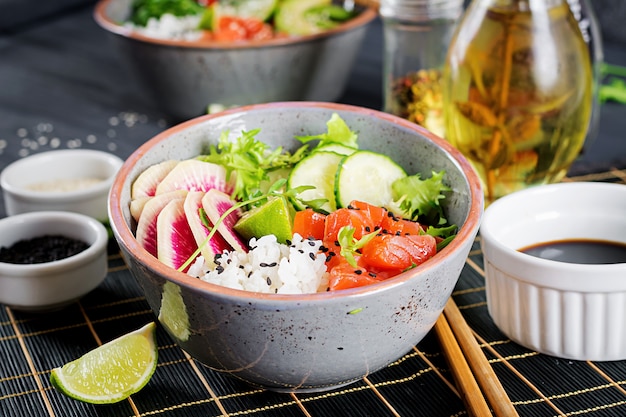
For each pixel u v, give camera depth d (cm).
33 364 71
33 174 85
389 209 72
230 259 67
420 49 90
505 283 70
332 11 105
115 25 96
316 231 70
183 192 71
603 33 114
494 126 81
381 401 68
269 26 104
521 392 68
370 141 75
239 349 64
